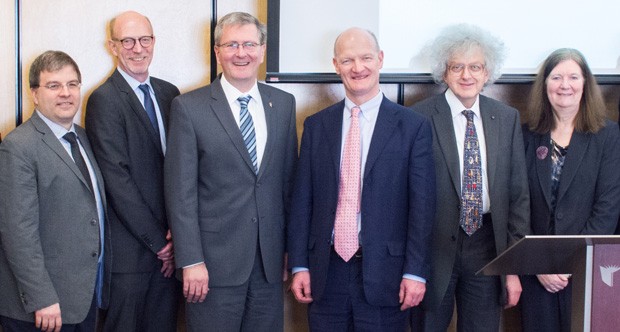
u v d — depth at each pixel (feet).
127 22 10.05
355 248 8.88
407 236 8.91
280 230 9.49
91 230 9.08
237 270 9.17
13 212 8.54
